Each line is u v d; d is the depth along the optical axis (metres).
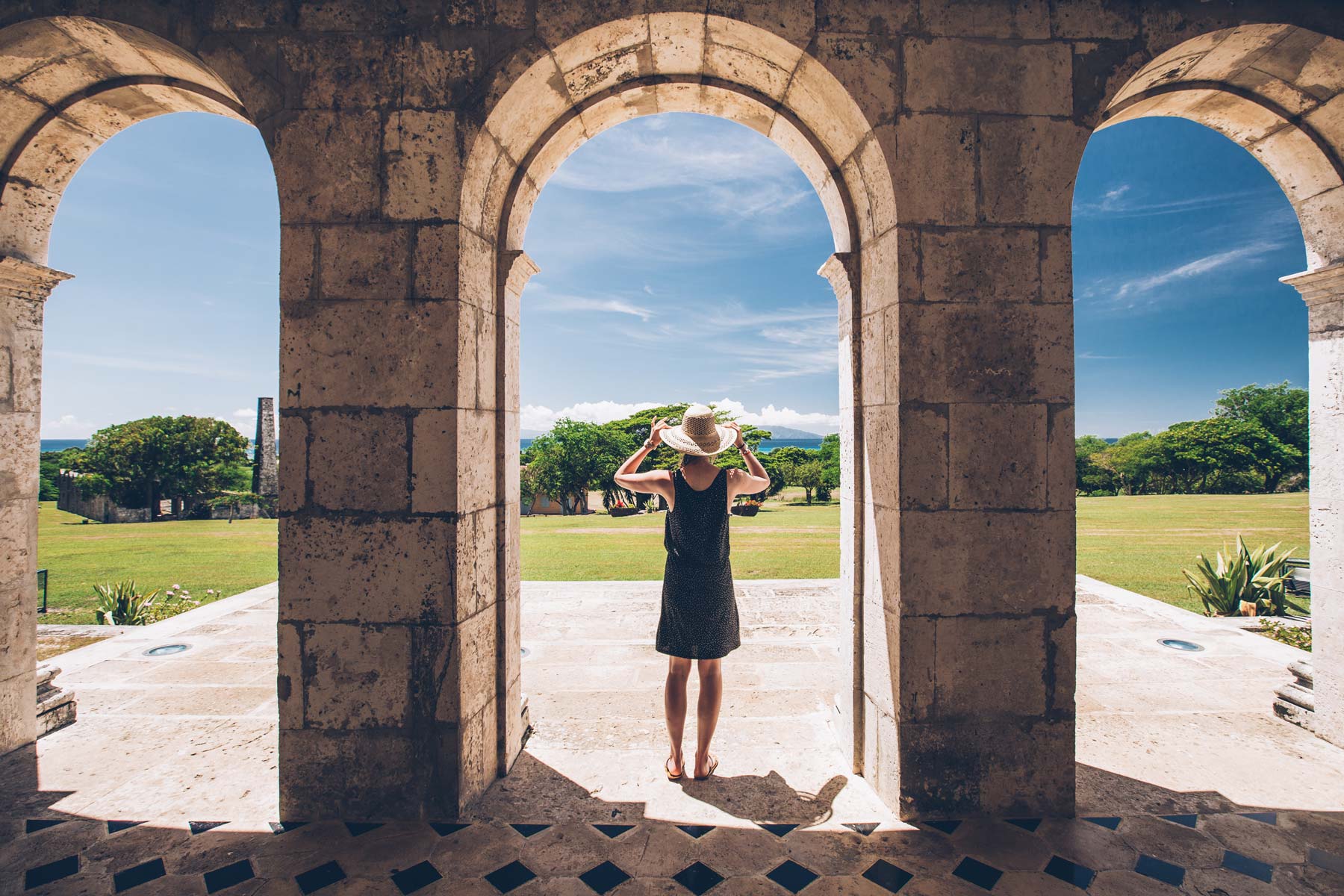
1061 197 2.48
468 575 2.50
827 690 3.72
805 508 35.75
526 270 3.03
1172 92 2.94
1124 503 30.25
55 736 3.09
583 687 3.83
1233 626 5.10
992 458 2.45
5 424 2.95
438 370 2.42
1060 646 2.45
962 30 2.47
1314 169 3.08
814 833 2.33
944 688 2.43
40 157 3.01
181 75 2.77
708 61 2.76
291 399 2.45
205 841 2.28
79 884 2.04
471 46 2.46
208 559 13.55
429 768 2.41
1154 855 2.18
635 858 2.19
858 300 2.84
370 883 2.06
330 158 2.45
